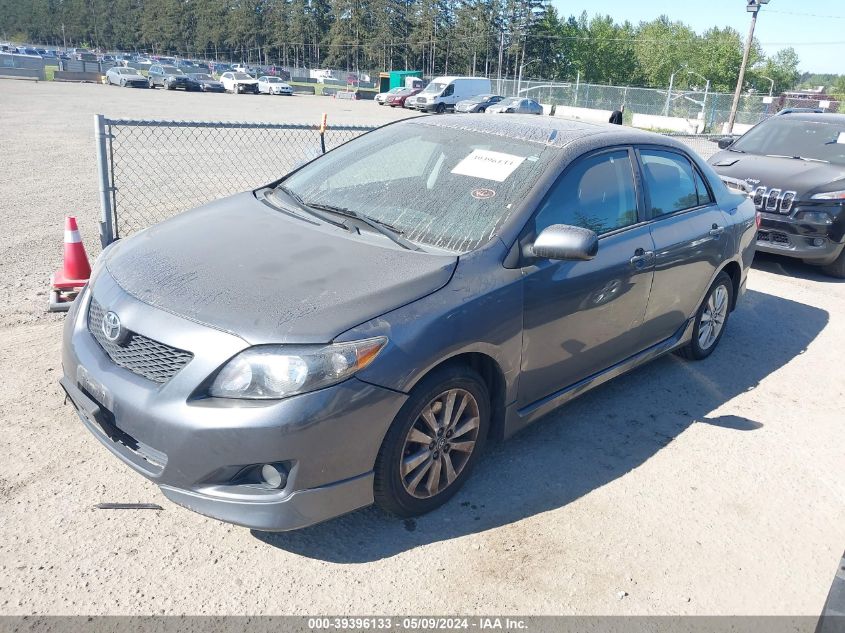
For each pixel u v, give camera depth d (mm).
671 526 3154
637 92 39781
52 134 17281
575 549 2939
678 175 4453
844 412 4473
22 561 2613
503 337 3061
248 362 2463
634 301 3914
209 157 13867
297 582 2631
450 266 2967
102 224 5934
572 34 106438
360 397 2547
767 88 106938
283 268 2893
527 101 35719
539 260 3236
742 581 2844
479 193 3416
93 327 2932
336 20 114938
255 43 130375
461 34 101188
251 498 2521
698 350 5031
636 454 3754
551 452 3705
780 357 5355
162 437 2498
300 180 4043
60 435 3451
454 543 2914
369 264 2939
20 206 8773
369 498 2748
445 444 2998
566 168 3520
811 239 7492
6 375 4008
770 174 7867
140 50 153500
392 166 3832
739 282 5203
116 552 2703
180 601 2494
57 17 161750
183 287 2766
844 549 3100
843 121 8758
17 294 5391
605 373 3980
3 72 50875
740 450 3889
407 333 2674
